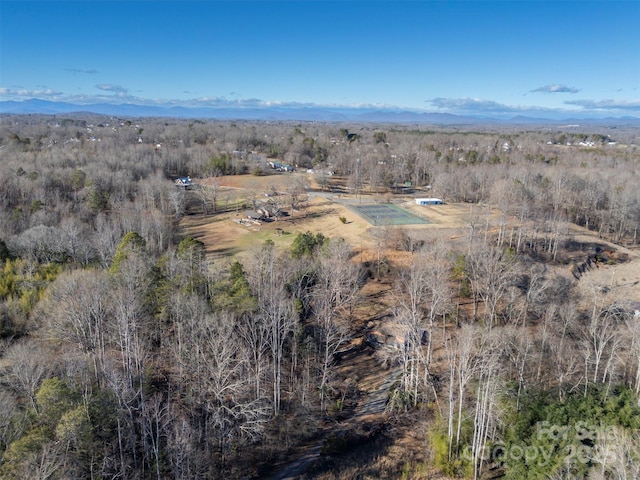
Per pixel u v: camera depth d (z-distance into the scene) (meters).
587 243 91.75
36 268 69.88
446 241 82.88
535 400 41.78
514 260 69.69
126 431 40.19
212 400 46.03
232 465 41.56
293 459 43.81
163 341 53.59
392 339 61.50
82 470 35.41
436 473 41.28
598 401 39.00
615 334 47.97
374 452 44.28
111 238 78.94
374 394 53.59
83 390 40.16
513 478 37.50
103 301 53.56
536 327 60.59
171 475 38.28
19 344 49.88
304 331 59.59
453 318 63.72
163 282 56.97
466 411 43.06
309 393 51.72
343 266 67.44
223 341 45.22
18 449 31.97
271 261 62.16
